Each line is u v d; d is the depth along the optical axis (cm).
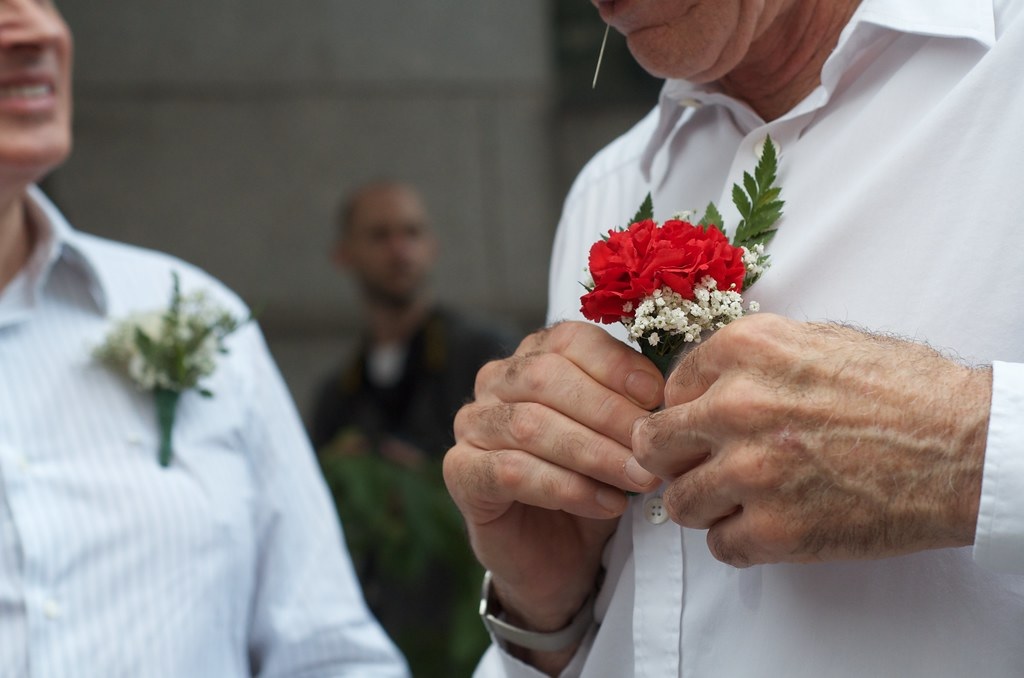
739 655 130
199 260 577
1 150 192
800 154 138
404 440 379
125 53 570
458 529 345
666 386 118
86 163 567
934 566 117
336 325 584
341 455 358
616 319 128
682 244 125
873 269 125
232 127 580
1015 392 104
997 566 104
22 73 195
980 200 120
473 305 600
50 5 206
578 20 607
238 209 580
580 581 154
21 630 184
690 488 113
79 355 205
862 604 120
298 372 580
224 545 201
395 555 339
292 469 221
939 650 116
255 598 214
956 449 104
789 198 135
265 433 219
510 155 604
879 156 131
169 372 203
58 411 199
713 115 158
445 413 382
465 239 601
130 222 571
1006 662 114
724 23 133
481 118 602
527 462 134
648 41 136
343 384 395
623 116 609
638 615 138
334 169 589
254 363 223
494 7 602
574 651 158
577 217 172
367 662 216
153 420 204
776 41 140
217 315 209
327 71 589
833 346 109
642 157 161
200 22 577
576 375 131
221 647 199
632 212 164
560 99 606
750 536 110
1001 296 117
